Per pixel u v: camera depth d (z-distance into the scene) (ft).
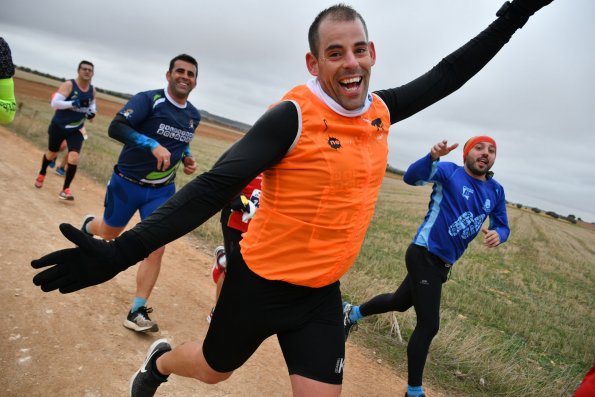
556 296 33.04
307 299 6.71
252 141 5.85
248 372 11.76
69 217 21.49
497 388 13.52
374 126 6.55
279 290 6.53
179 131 13.19
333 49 5.92
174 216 5.55
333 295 7.07
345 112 6.13
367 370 13.29
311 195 6.09
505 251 54.13
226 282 6.85
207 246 22.58
